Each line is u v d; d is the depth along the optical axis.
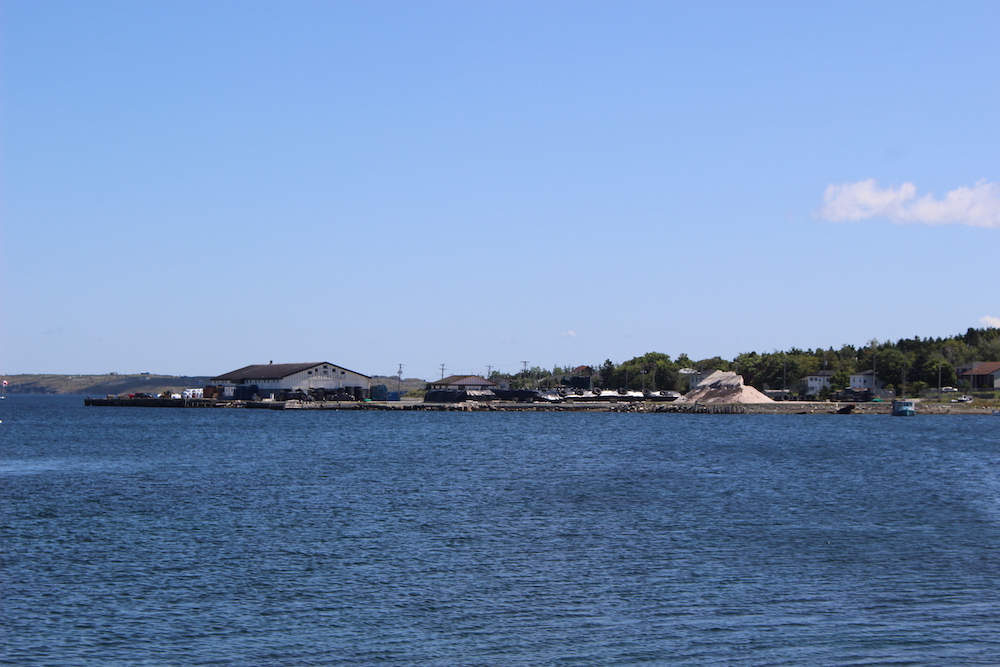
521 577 41.34
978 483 77.31
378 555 45.97
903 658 30.80
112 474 84.62
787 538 50.59
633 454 108.00
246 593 38.59
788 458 102.19
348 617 35.22
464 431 158.00
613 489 72.38
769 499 66.44
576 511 60.34
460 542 49.34
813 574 41.88
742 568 43.06
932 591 38.91
